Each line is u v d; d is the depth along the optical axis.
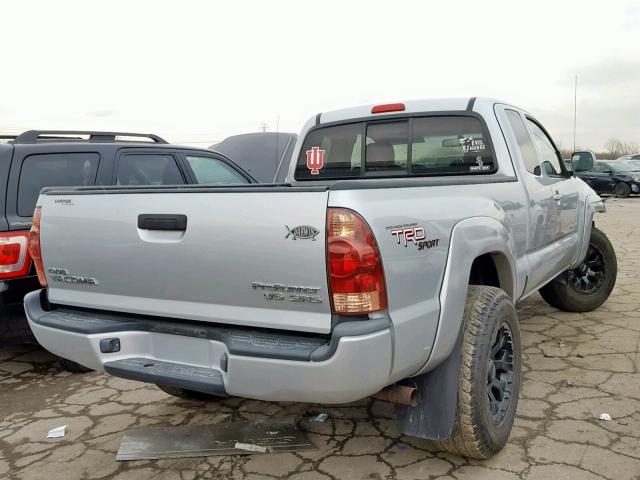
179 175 5.47
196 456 2.97
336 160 4.40
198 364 2.50
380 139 4.18
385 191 2.29
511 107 4.13
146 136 5.83
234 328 2.39
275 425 3.30
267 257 2.20
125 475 2.83
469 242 2.70
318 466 2.83
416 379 2.63
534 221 3.81
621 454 2.80
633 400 3.42
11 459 3.07
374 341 2.09
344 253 2.06
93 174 4.75
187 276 2.41
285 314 2.23
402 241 2.26
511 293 3.29
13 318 4.07
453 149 3.88
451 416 2.57
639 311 5.38
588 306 5.31
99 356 2.62
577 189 4.93
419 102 4.04
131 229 2.55
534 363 4.08
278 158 9.34
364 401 3.65
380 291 2.14
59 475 2.88
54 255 2.86
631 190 19.62
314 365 2.09
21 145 4.39
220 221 2.29
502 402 2.91
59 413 3.69
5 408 3.82
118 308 2.69
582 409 3.32
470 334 2.63
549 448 2.89
